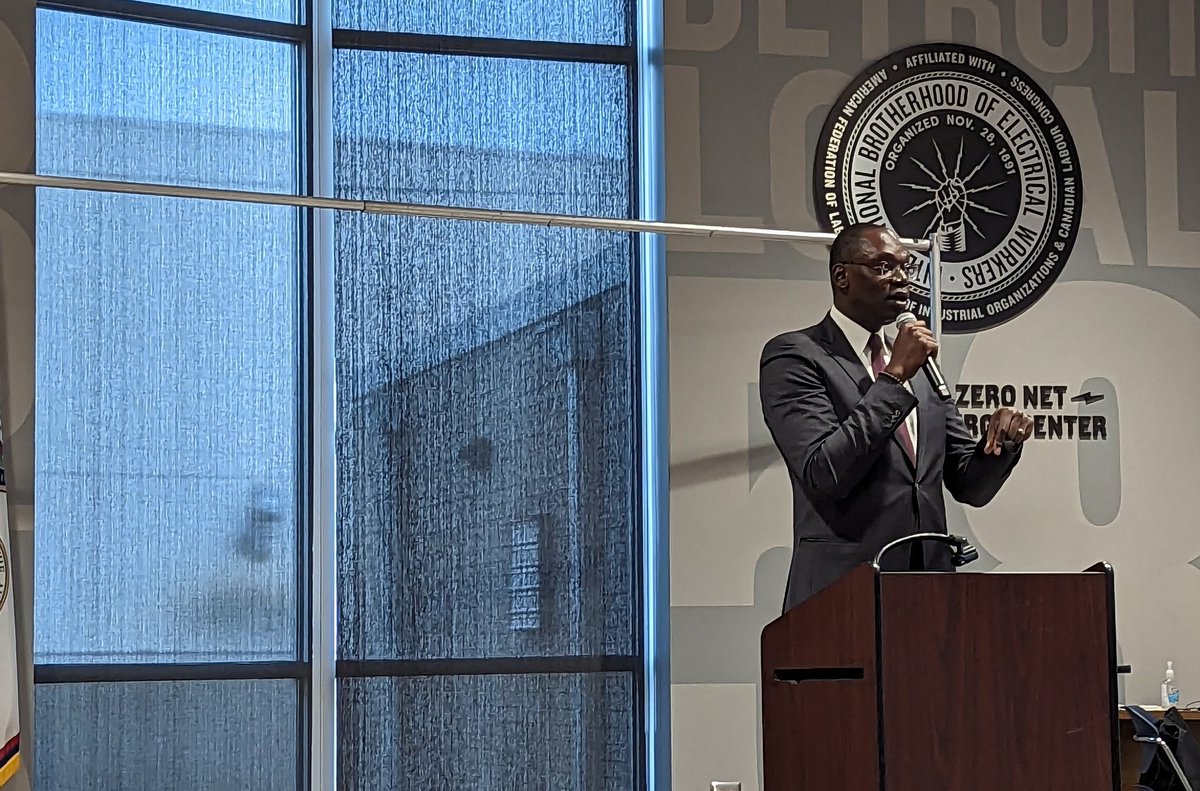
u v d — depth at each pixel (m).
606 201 6.34
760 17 6.26
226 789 5.78
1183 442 6.44
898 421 5.33
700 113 6.17
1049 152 6.44
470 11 6.31
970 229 6.34
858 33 6.34
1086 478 6.34
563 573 6.15
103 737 5.63
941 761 3.73
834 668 3.96
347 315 6.04
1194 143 6.54
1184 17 6.55
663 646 6.07
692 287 6.09
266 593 5.90
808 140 6.25
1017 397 6.31
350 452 6.00
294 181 6.08
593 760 6.10
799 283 6.18
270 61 6.11
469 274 6.18
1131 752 5.80
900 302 5.50
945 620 3.79
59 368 5.68
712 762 5.91
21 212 5.55
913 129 6.34
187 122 5.96
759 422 6.09
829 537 5.60
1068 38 6.52
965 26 6.43
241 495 5.90
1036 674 3.82
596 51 6.41
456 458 6.09
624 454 6.24
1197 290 6.53
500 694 6.05
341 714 5.89
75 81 5.81
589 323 6.27
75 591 5.64
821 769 4.00
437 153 6.21
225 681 5.81
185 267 5.90
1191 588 6.38
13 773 5.11
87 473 5.69
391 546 6.01
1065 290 6.41
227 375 5.93
